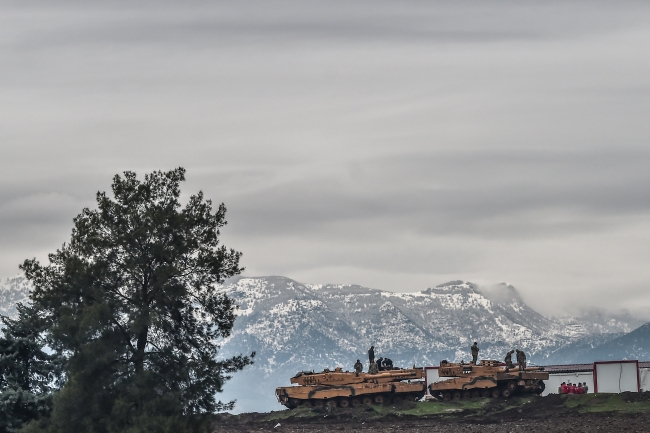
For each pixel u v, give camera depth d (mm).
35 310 138125
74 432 126438
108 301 133000
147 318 129125
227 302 137125
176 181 139625
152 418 124312
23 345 140625
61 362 140250
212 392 133875
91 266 132625
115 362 130375
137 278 134875
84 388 127625
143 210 136625
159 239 134750
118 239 134250
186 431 126312
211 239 137875
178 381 131875
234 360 135500
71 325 129125
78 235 136000
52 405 135000
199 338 135875
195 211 138625
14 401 133375
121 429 124875
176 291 133125
